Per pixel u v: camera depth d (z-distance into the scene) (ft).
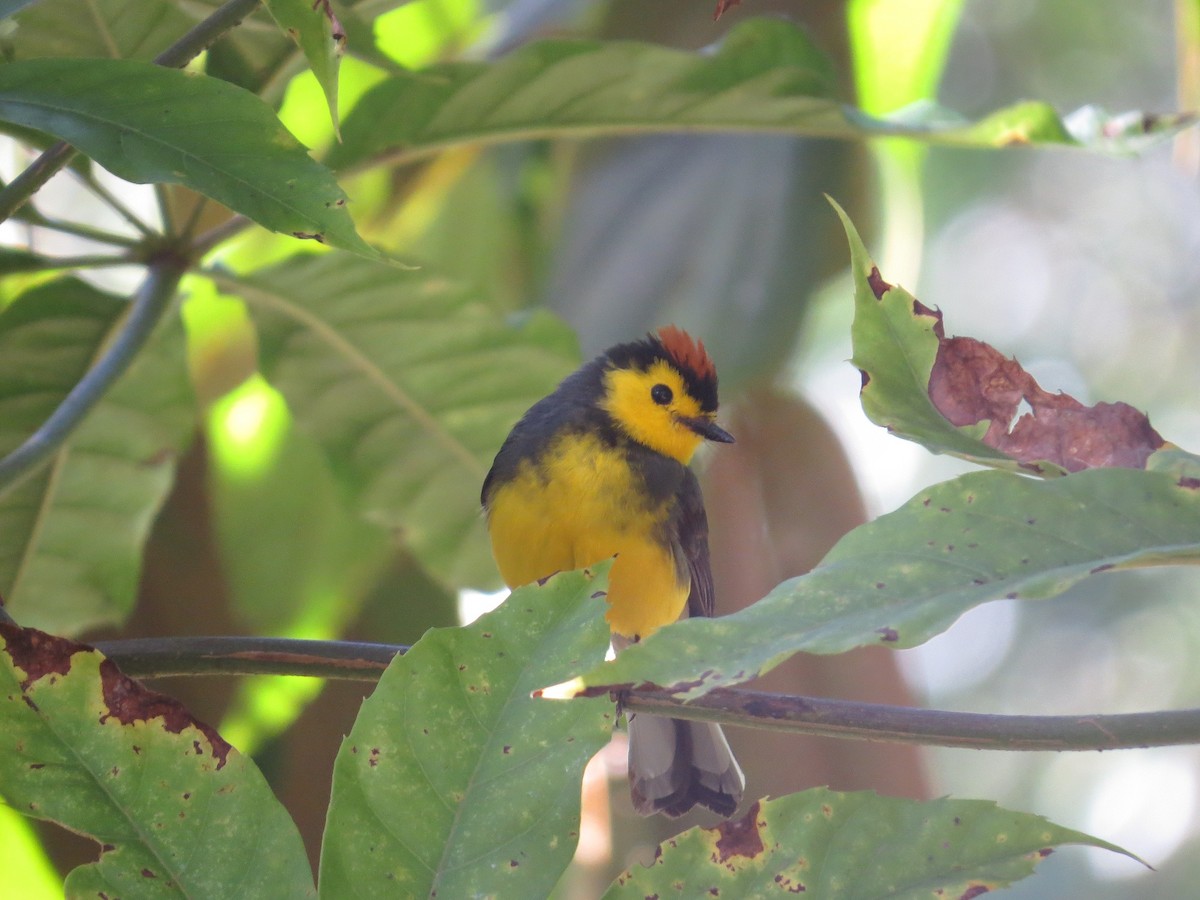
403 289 28.73
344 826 13.80
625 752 37.81
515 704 14.16
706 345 32.71
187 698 31.17
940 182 66.13
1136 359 78.48
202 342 37.40
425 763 14.01
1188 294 79.10
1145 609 75.31
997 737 16.93
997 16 69.05
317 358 29.86
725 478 35.55
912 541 13.46
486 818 13.91
